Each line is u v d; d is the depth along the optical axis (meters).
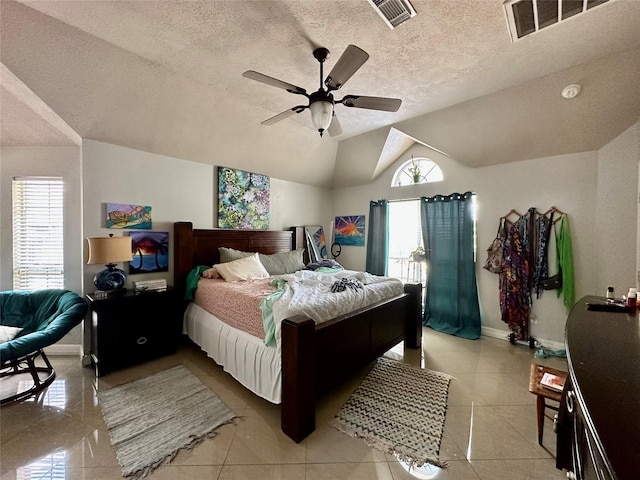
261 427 1.81
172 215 3.26
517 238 3.21
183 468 1.48
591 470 0.70
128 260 2.63
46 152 2.87
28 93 2.18
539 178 3.10
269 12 1.66
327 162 4.61
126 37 1.93
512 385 2.33
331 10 1.63
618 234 2.62
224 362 2.41
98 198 2.71
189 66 2.29
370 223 4.67
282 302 2.00
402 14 1.63
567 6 1.58
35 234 2.90
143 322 2.67
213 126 3.13
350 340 2.16
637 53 2.01
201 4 1.61
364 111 3.10
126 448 1.60
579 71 2.24
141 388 2.25
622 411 0.61
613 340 1.05
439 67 2.24
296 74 2.37
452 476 1.44
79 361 2.73
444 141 3.41
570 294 2.89
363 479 1.42
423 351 3.03
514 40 1.87
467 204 3.58
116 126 2.65
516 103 2.68
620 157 2.60
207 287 2.86
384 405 2.05
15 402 2.04
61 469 1.46
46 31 1.82
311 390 1.74
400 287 3.02
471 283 3.53
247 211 4.01
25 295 2.59
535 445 1.65
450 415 1.94
